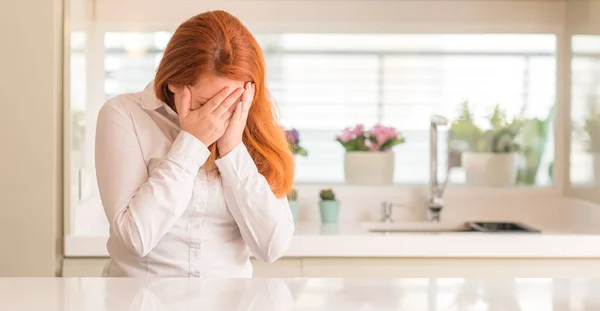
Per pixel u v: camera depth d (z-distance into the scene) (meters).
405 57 3.03
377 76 3.03
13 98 2.31
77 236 2.35
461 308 1.01
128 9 2.74
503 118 3.02
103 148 1.51
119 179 1.48
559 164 2.98
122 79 2.78
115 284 1.15
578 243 2.38
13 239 2.32
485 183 2.99
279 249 1.55
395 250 2.36
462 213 2.96
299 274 2.36
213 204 1.54
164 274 1.53
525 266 2.39
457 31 2.95
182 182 1.46
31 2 2.30
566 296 1.10
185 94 1.47
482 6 2.94
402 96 3.04
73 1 2.45
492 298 1.08
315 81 3.03
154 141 1.53
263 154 1.60
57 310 0.96
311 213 2.94
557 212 2.96
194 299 1.04
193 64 1.45
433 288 1.15
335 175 3.04
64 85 2.38
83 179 2.56
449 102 3.04
